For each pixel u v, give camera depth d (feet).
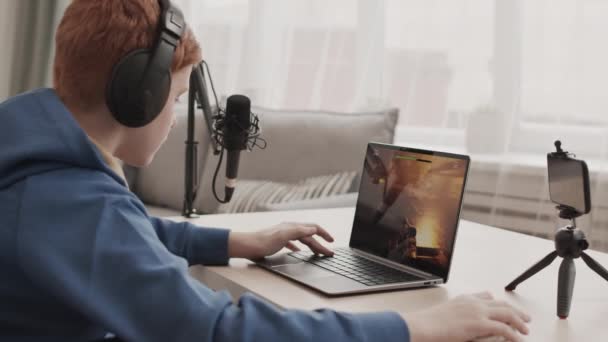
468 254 4.41
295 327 2.48
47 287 2.42
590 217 7.89
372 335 2.54
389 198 4.09
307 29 10.45
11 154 2.60
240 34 11.09
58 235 2.46
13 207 2.53
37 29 11.68
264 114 9.18
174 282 2.46
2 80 11.55
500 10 8.65
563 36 8.35
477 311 2.74
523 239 4.91
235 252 3.92
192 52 3.07
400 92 9.65
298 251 4.22
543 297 3.47
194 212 5.39
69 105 2.82
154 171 9.68
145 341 2.40
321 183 8.62
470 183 8.90
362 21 9.96
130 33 2.72
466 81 9.06
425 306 3.25
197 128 9.45
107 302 2.40
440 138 9.34
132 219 2.57
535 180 8.41
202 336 2.39
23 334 2.63
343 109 10.22
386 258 4.00
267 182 8.76
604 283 3.79
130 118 2.78
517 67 8.60
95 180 2.64
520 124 8.66
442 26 9.25
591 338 2.87
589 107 8.20
